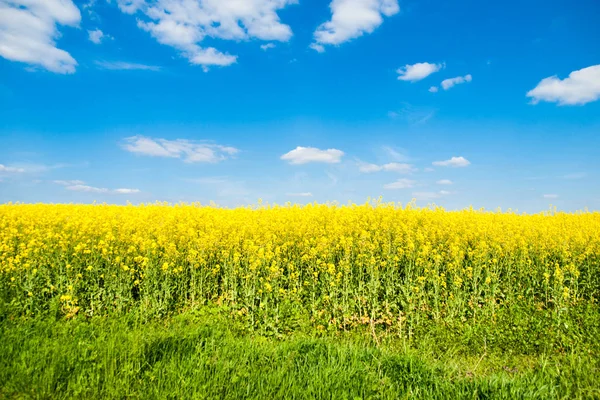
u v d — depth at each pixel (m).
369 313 9.31
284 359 5.97
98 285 9.15
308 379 5.34
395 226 13.74
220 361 5.59
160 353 5.86
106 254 9.95
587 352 7.35
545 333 8.22
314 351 6.21
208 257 11.03
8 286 8.98
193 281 9.72
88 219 13.09
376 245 11.75
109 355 5.65
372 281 9.61
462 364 6.86
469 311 9.66
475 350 7.83
